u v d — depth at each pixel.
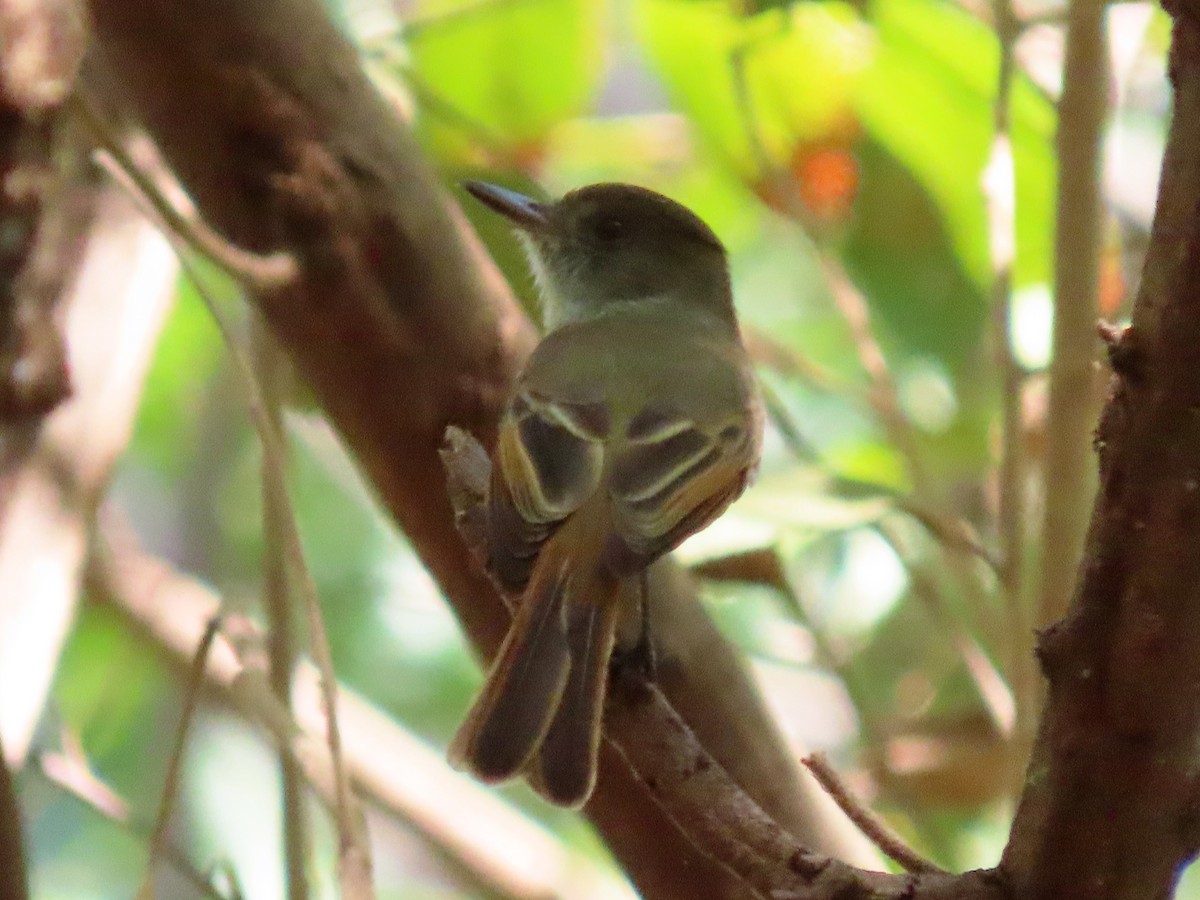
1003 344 8.35
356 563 13.50
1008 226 8.54
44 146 5.12
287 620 7.57
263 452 6.50
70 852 12.44
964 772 10.51
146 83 7.10
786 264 13.66
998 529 9.51
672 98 11.62
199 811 12.09
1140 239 11.31
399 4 12.45
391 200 7.15
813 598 11.20
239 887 6.94
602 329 8.45
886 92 10.70
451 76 11.06
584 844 12.70
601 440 7.19
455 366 7.22
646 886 6.95
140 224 8.55
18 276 5.37
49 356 5.59
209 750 12.30
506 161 9.91
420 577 13.55
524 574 6.48
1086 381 7.73
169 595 10.71
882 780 10.05
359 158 7.14
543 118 11.15
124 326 8.48
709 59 10.77
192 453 13.54
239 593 11.78
